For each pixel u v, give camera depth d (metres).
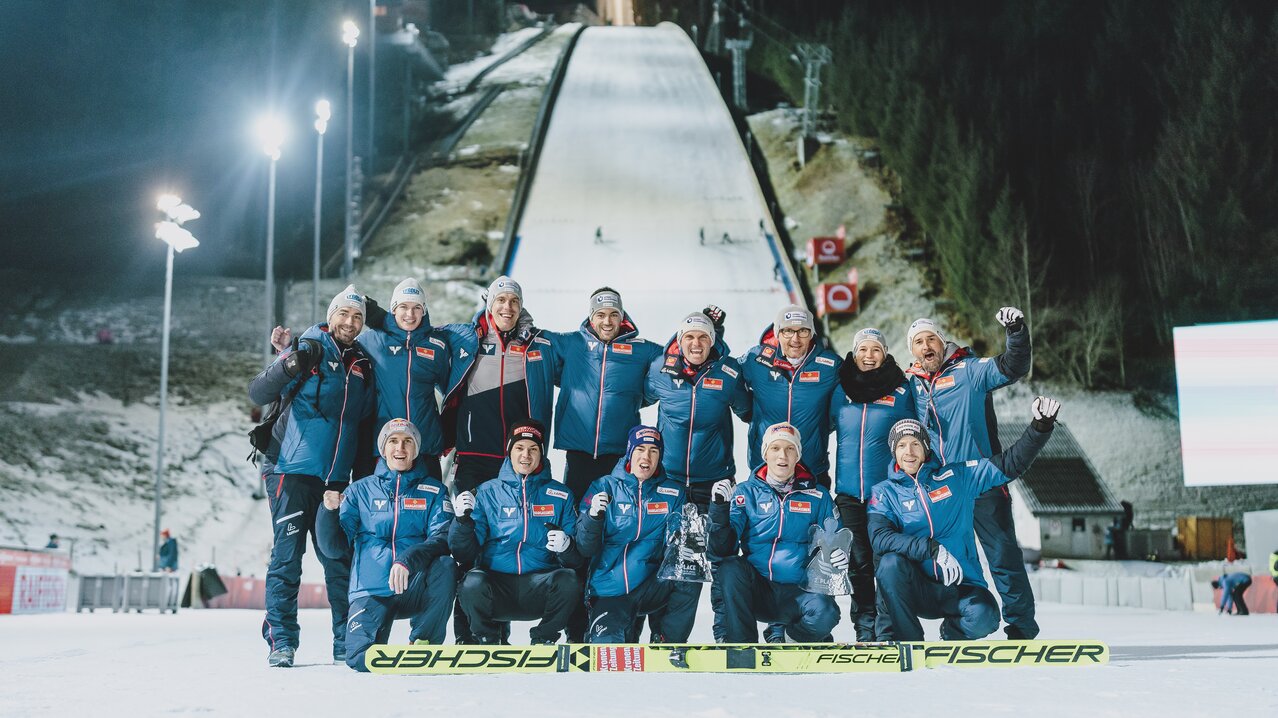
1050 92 59.62
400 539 6.82
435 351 7.70
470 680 5.69
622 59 76.88
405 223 51.53
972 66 62.84
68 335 39.12
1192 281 48.41
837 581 6.82
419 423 7.64
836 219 52.69
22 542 25.50
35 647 9.22
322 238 51.00
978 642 6.28
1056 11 63.50
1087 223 51.81
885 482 7.15
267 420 7.41
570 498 7.00
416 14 77.06
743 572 6.85
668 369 7.79
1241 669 6.07
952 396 7.73
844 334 45.72
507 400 7.68
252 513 29.09
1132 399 44.97
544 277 43.22
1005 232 48.59
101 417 32.66
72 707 4.61
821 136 60.28
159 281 45.41
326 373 7.30
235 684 5.59
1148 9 58.03
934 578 6.89
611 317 7.86
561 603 6.84
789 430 6.99
